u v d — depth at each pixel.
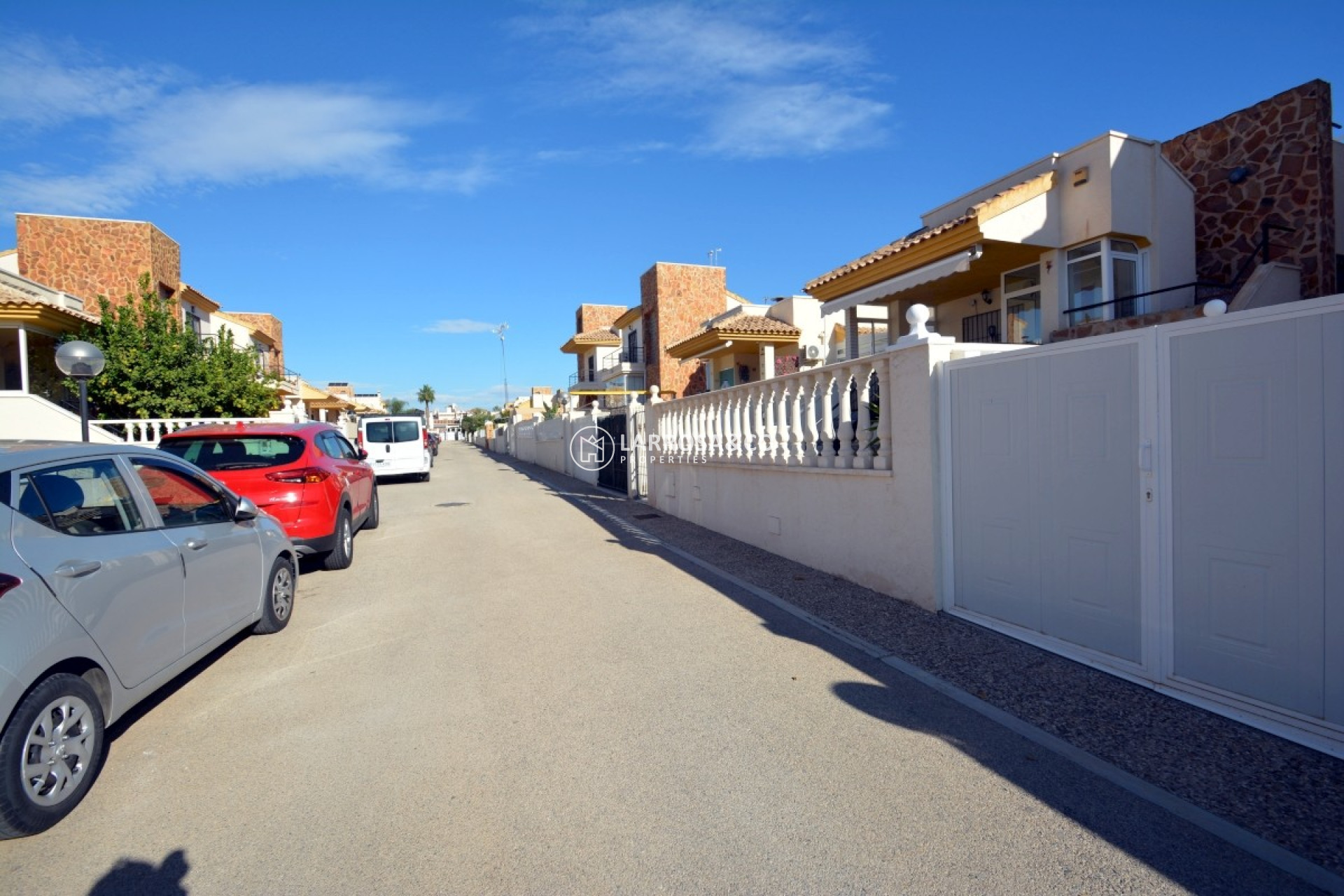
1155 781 3.32
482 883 2.75
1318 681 3.51
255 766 3.72
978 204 10.85
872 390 7.75
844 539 7.23
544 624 6.11
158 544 4.27
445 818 3.20
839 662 5.00
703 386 31.36
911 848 2.90
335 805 3.33
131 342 17.36
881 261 12.20
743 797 3.31
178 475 4.98
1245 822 2.98
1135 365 4.33
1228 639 3.89
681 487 12.05
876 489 6.70
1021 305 12.23
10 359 18.06
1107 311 10.56
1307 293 11.26
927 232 11.45
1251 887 2.60
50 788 3.21
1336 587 3.43
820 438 7.73
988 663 4.84
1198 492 4.00
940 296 14.10
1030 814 3.11
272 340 38.94
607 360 43.00
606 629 5.94
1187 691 4.08
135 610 3.92
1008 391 5.27
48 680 3.24
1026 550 5.16
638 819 3.16
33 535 3.40
